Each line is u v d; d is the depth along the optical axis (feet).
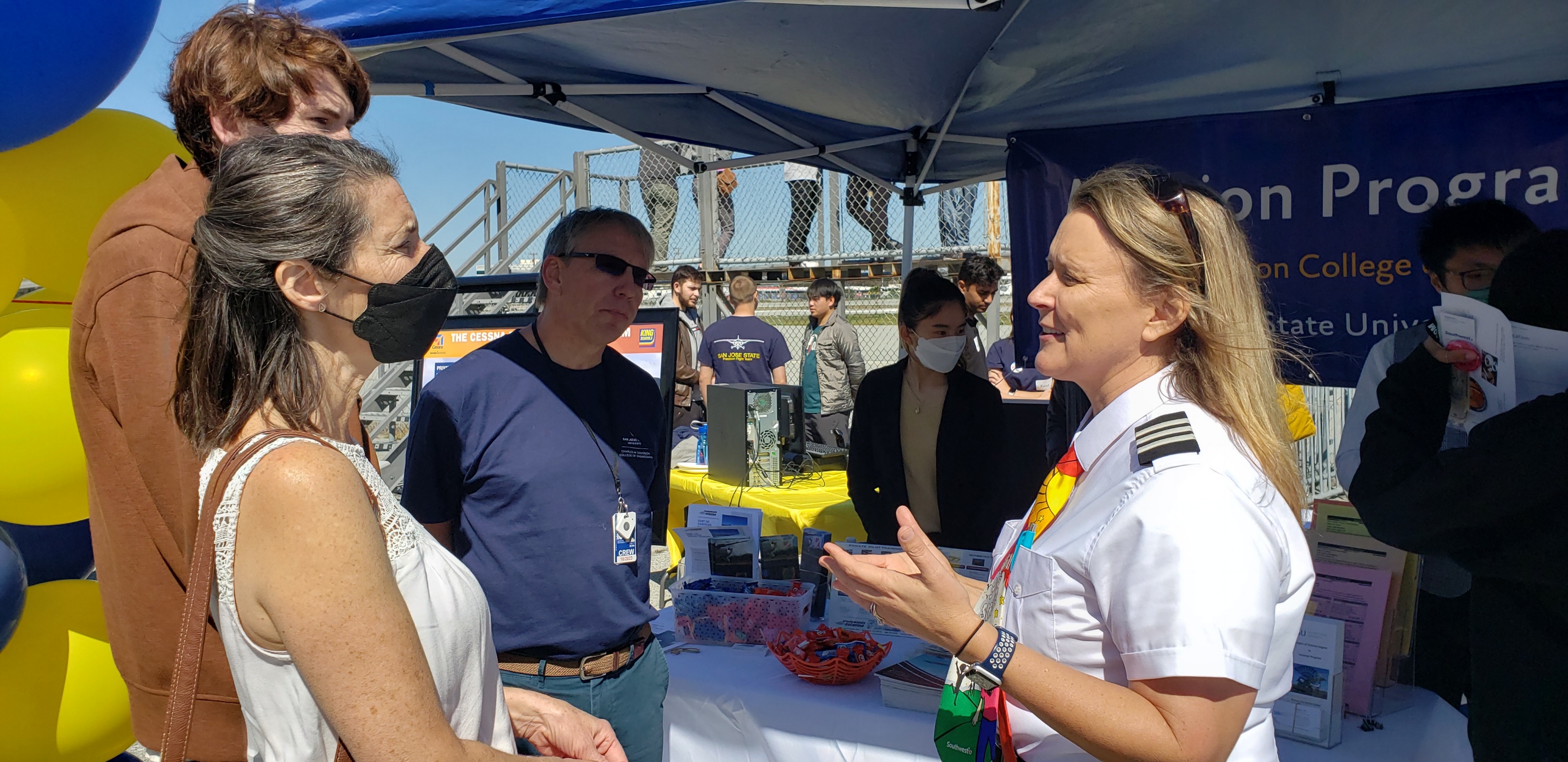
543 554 6.50
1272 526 3.53
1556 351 6.84
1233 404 3.85
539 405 6.63
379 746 3.00
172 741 3.24
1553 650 6.34
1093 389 4.35
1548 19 7.97
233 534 3.08
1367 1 7.80
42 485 7.10
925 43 8.89
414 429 6.70
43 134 6.75
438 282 3.66
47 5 6.20
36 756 7.25
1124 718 3.41
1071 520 3.99
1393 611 6.21
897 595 3.85
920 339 10.25
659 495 7.90
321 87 5.38
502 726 4.00
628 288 6.70
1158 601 3.38
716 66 9.66
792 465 13.83
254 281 3.22
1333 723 5.72
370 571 3.08
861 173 15.37
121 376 4.50
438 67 9.37
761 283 25.21
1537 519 6.32
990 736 4.26
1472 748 6.79
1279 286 9.95
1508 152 8.93
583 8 5.97
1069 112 11.35
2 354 7.09
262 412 3.27
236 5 5.48
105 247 4.68
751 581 8.39
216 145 5.36
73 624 7.53
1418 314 9.35
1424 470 6.95
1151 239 3.86
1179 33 8.74
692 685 7.36
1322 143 9.66
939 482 10.61
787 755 6.83
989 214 23.62
